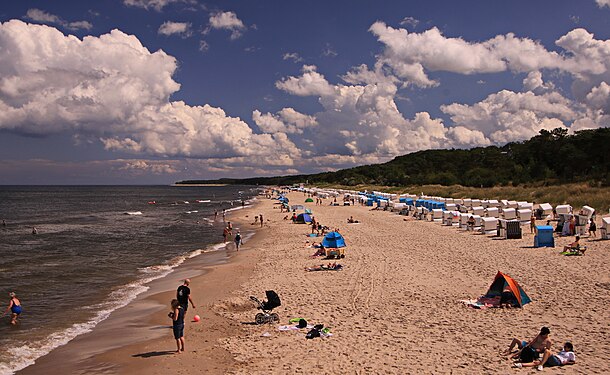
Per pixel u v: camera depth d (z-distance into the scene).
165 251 33.41
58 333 14.98
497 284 15.64
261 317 14.58
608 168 66.75
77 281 23.20
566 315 13.50
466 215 35.34
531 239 28.08
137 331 14.91
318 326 13.53
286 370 10.77
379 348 11.77
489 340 11.92
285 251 29.56
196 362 11.70
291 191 161.75
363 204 72.69
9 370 12.04
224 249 33.06
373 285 18.59
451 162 141.12
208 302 17.75
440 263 22.34
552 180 71.06
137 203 116.75
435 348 11.56
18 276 24.55
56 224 58.44
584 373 9.77
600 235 27.47
